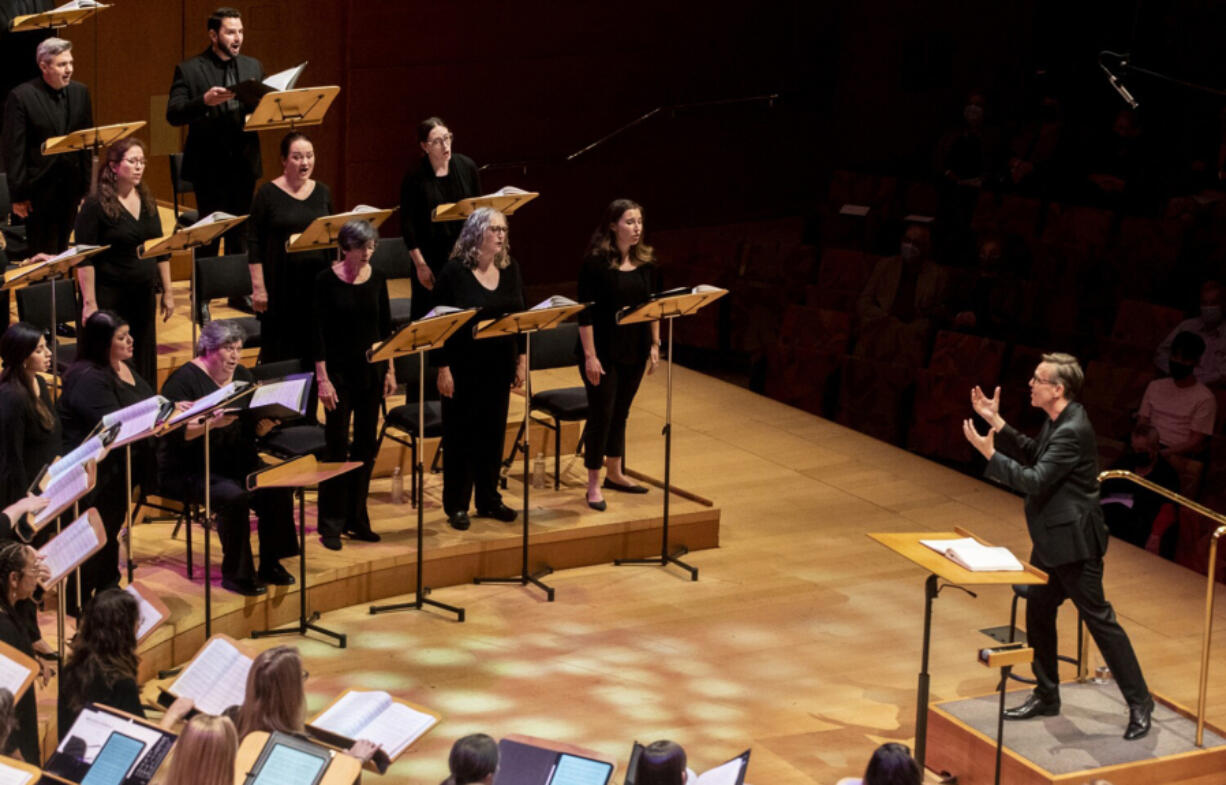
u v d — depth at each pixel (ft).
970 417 56.49
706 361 66.13
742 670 37.14
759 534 45.42
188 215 51.24
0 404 32.78
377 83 62.49
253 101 42.42
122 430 29.86
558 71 68.13
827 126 79.05
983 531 46.44
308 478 34.27
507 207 43.50
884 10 78.28
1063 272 63.21
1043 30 76.48
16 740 27.58
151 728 24.86
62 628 30.22
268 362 43.62
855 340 61.46
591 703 35.14
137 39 60.85
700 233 73.36
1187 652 39.55
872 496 48.75
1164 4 72.54
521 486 45.42
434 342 36.78
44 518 28.27
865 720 35.01
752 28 75.00
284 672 25.91
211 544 40.16
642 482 46.57
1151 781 31.76
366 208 41.24
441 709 34.45
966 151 71.05
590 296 42.06
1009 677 37.06
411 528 41.75
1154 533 49.73
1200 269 60.90
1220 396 53.01
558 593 40.91
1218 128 71.51
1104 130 70.59
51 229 45.98
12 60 49.37
